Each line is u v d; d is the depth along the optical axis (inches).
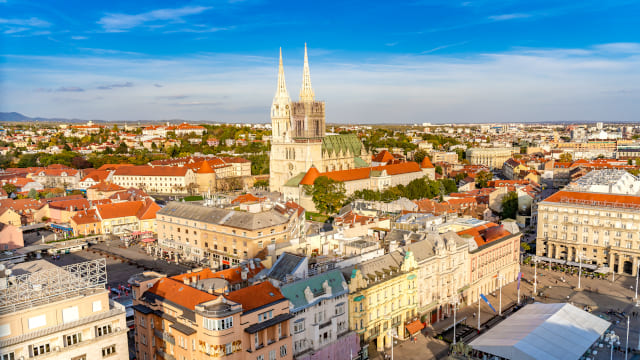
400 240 6318.9
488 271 7022.6
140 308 4350.4
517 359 4598.9
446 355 5132.9
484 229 7185.0
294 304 4279.0
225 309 3740.2
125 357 3897.6
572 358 4635.8
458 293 6373.0
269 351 3971.5
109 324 3816.4
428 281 5841.5
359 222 7367.1
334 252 5728.3
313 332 4392.2
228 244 7815.0
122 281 7317.9
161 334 4202.8
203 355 3740.2
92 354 3703.3
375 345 5231.3
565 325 5142.7
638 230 7785.4
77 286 3831.2
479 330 5674.2
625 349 5364.2
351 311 4783.5
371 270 5182.1
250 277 5078.7
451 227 7445.9
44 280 3799.2
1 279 3565.5
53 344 3523.6
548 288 7337.6
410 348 5275.6
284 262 5059.1
